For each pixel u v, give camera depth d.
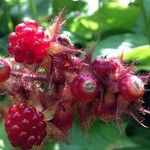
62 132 0.11
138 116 0.11
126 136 0.15
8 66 0.10
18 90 0.11
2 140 0.14
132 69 0.11
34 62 0.10
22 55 0.10
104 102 0.10
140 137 0.15
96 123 0.14
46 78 0.11
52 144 0.14
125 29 0.17
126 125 0.14
